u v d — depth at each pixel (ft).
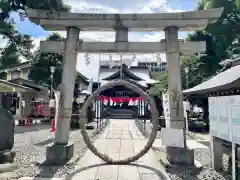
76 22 25.96
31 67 87.97
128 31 27.04
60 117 25.73
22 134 47.65
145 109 103.19
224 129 18.97
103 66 142.31
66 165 23.77
